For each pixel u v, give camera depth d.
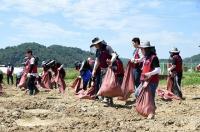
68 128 11.55
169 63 19.69
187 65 78.81
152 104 12.98
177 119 13.01
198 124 12.06
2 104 16.23
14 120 12.88
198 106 16.56
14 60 194.75
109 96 15.87
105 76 15.98
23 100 17.70
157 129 11.59
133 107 15.77
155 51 13.00
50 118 13.29
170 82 19.41
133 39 16.64
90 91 18.16
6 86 34.38
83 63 20.75
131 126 11.85
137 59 16.36
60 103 16.67
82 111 14.57
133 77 16.41
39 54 198.75
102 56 16.67
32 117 13.41
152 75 12.86
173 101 18.59
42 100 17.73
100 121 12.55
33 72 21.80
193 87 29.41
